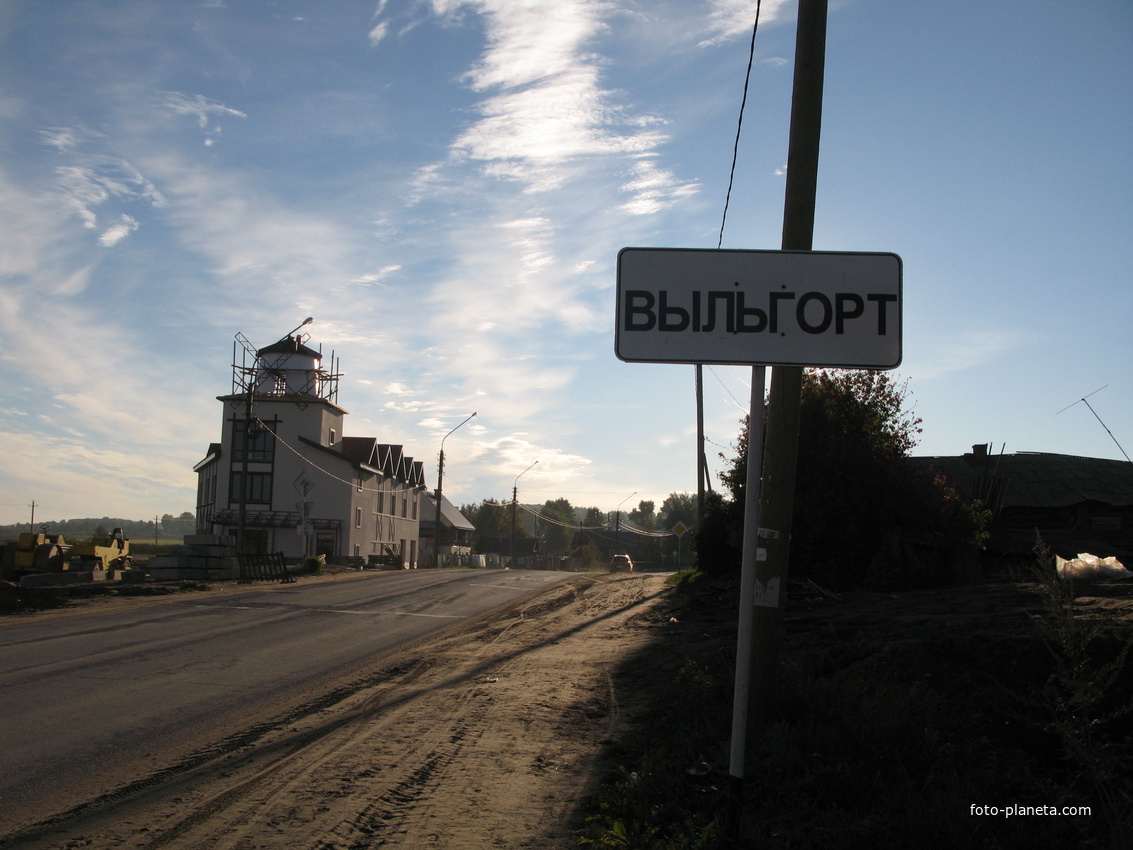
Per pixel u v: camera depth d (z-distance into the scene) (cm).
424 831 470
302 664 1070
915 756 511
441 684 926
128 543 3036
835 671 719
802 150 565
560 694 845
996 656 682
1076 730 439
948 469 2652
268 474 4844
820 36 568
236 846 450
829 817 423
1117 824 382
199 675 973
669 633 1252
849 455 1719
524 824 481
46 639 1234
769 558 579
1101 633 638
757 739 534
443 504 7906
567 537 12769
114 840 461
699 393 2647
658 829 430
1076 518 2309
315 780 566
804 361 380
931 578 1653
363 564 4462
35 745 658
